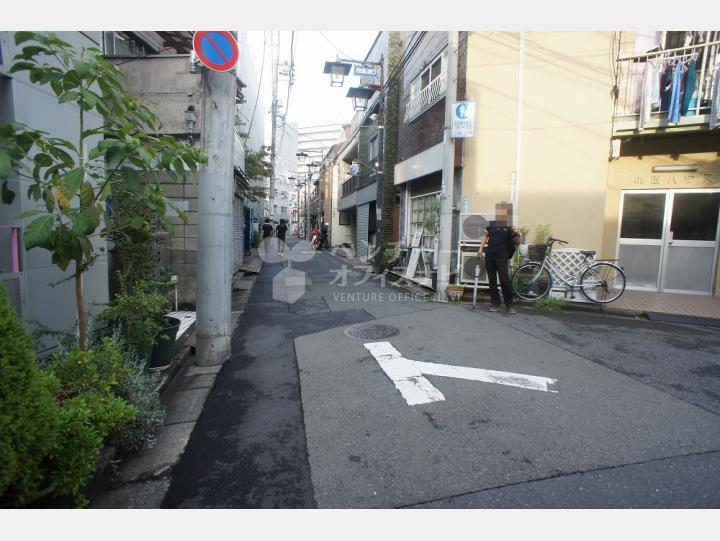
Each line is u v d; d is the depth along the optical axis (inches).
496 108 312.8
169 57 256.8
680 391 141.4
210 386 152.9
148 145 109.7
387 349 188.9
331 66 480.4
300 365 173.6
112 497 90.8
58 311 149.3
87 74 94.5
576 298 275.4
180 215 124.0
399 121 489.1
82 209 101.2
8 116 128.5
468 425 119.4
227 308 177.9
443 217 296.4
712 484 93.0
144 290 161.3
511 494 90.4
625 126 286.0
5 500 74.4
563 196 304.3
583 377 153.6
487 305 285.4
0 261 125.0
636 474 96.5
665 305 264.8
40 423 73.5
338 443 111.9
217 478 97.7
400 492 91.7
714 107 253.1
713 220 293.6
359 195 715.4
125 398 108.7
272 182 725.9
